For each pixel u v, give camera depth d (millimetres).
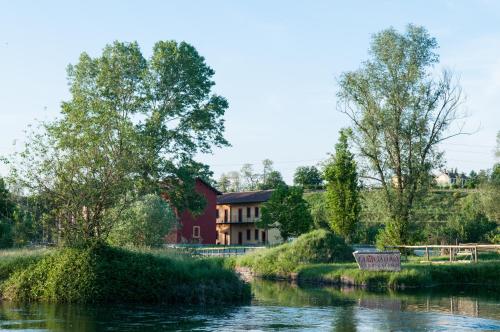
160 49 54812
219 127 57469
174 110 54562
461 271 33875
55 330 15773
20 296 22547
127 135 25516
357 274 32688
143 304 21969
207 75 57250
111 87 52188
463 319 18312
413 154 45812
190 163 56000
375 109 46250
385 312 20141
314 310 20719
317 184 135000
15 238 30391
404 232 44812
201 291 22875
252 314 19531
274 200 69750
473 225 64125
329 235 41531
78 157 24219
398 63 46188
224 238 99312
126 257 23391
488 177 68188
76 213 23875
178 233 79438
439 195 47156
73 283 22047
